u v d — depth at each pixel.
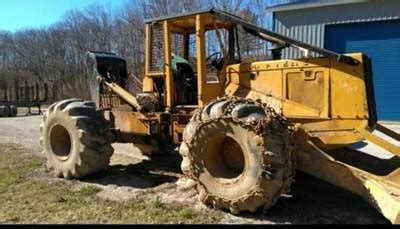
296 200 5.19
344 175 4.63
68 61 41.75
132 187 5.82
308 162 4.84
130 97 6.68
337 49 14.86
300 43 5.25
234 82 5.79
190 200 5.20
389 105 14.11
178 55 6.52
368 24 14.24
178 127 6.13
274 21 16.02
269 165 4.45
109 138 6.34
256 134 4.50
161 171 6.74
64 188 5.80
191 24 6.30
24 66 46.94
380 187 4.33
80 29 40.47
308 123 5.17
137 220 4.58
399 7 13.63
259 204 4.54
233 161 4.89
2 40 48.41
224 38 6.11
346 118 4.98
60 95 31.78
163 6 31.84
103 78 7.20
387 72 14.05
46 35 44.56
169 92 6.19
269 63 5.50
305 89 5.23
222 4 28.23
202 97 5.82
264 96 5.49
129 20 33.69
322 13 14.98
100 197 5.39
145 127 6.43
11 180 6.20
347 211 4.84
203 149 4.89
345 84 4.98
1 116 19.86
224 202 4.70
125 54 33.00
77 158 6.10
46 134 6.55
